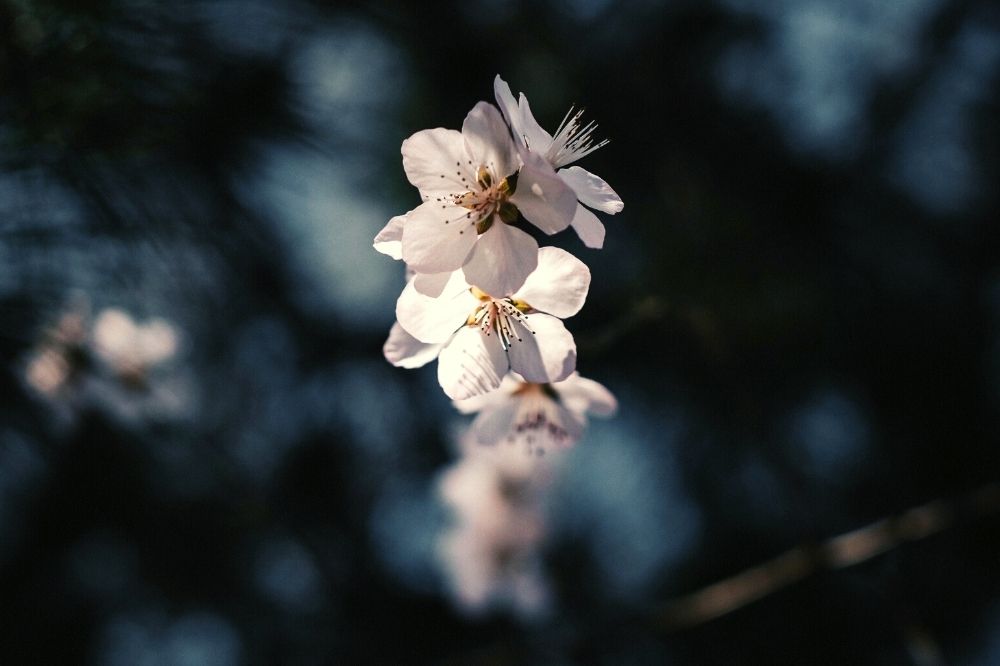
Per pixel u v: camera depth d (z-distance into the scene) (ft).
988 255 2.25
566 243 2.09
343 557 2.46
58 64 1.43
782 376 2.13
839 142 2.26
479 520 2.06
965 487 2.20
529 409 1.51
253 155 1.54
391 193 2.12
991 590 2.23
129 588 2.54
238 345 2.06
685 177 2.09
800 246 2.15
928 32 2.25
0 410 1.52
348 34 1.84
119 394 1.75
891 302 2.19
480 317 1.37
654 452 2.29
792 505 1.80
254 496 2.27
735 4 2.25
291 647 2.52
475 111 1.34
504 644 1.86
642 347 2.07
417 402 2.41
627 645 2.17
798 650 2.28
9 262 1.48
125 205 1.48
